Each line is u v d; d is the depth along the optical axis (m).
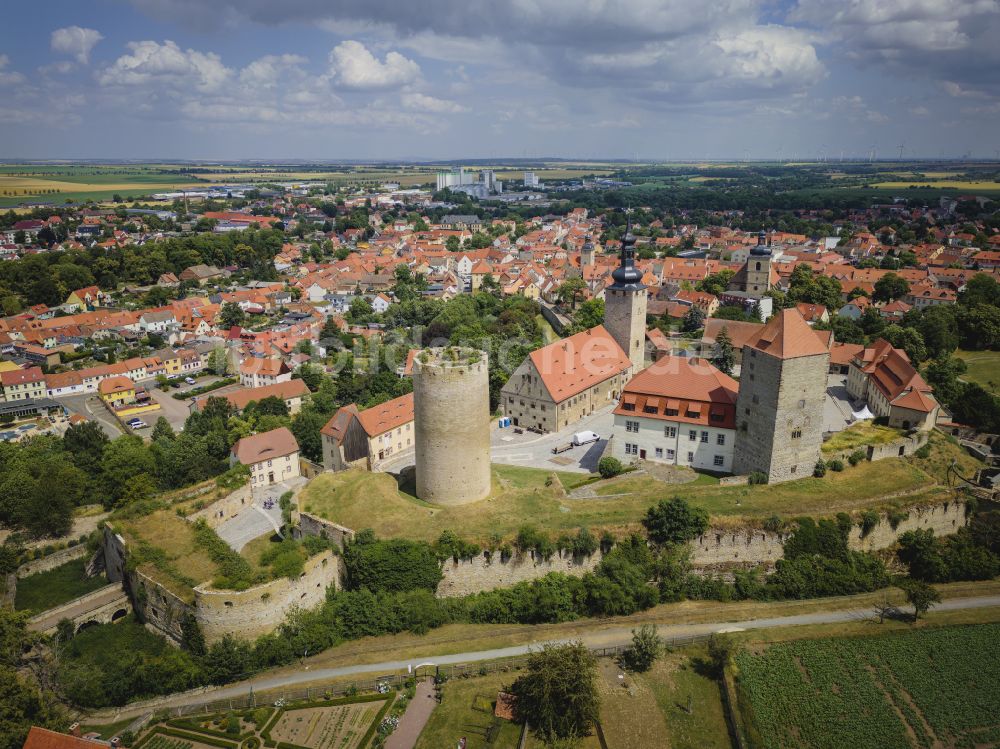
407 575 88.69
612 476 111.50
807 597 89.81
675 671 77.75
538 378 143.25
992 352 188.88
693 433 113.94
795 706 72.50
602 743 69.06
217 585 82.44
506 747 68.31
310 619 85.31
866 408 139.38
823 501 98.62
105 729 73.69
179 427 184.38
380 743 68.56
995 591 90.44
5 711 69.25
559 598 86.62
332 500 102.94
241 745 69.50
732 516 94.69
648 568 90.81
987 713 71.44
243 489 126.75
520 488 107.56
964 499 100.25
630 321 168.12
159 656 82.62
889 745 68.31
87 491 126.25
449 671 77.69
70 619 91.81
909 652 79.25
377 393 176.38
